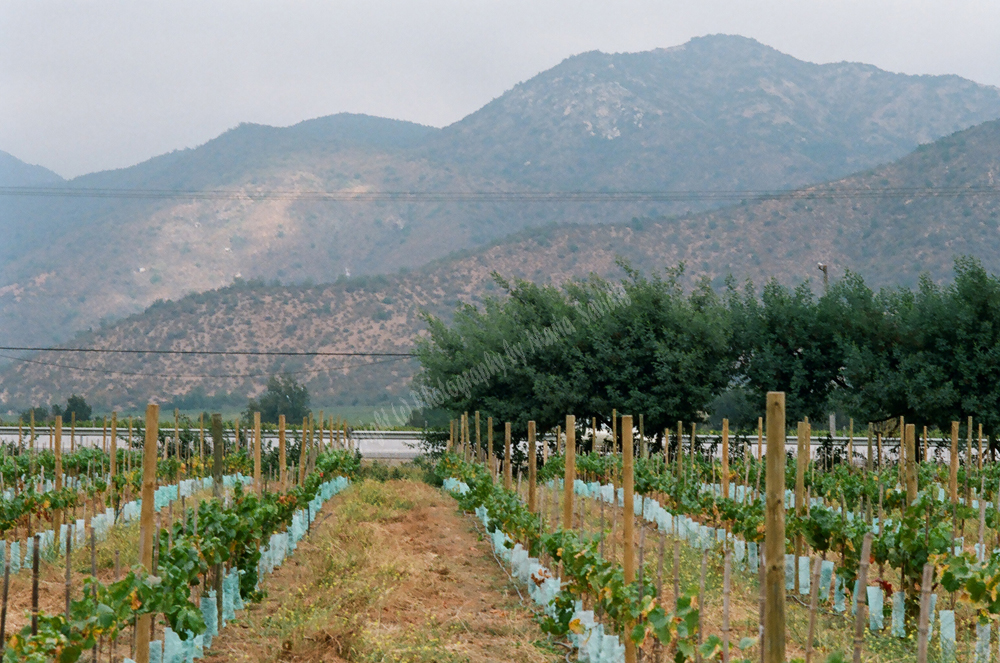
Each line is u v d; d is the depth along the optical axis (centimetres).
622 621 847
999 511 1398
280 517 1352
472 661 896
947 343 2944
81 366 12288
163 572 802
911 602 1040
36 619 644
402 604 1105
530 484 1419
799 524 1202
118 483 1759
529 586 1181
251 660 881
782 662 591
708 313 3188
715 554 1399
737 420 3434
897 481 1780
